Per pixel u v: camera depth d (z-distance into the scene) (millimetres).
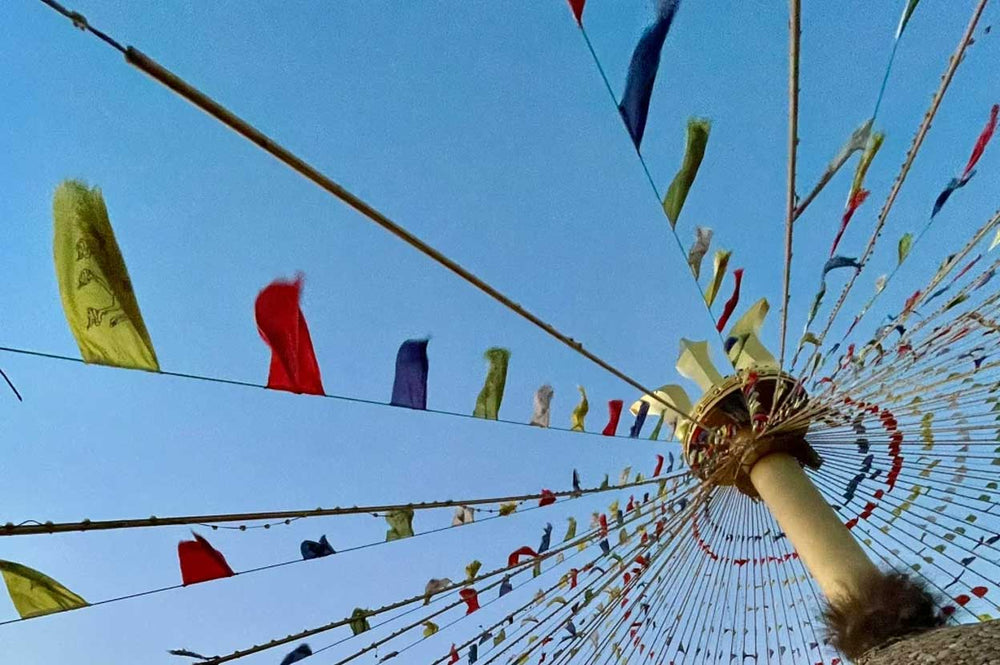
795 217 3947
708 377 7734
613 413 5930
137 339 2760
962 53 3674
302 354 3160
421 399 3717
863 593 5336
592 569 6984
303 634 4660
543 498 5656
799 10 2887
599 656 6941
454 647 5926
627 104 2914
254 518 3955
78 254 2582
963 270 5676
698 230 4562
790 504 6590
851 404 6816
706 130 3531
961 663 3980
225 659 4270
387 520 5031
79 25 2045
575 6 2697
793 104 3219
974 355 6445
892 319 6504
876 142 4203
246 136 2477
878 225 4629
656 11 2754
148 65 2172
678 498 7520
